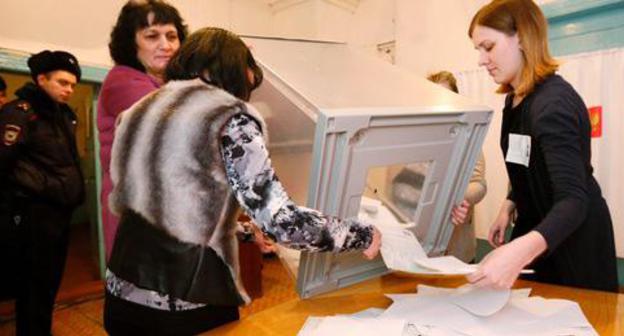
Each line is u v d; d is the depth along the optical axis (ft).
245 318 2.56
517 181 3.49
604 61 7.07
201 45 2.40
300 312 2.64
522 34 3.03
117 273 2.48
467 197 4.70
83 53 8.99
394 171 2.98
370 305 2.75
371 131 2.42
